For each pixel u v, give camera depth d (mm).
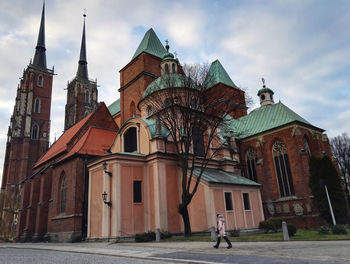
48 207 37438
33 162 82750
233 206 27875
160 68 44812
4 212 65375
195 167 30172
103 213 26016
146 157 28625
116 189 25781
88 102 96500
